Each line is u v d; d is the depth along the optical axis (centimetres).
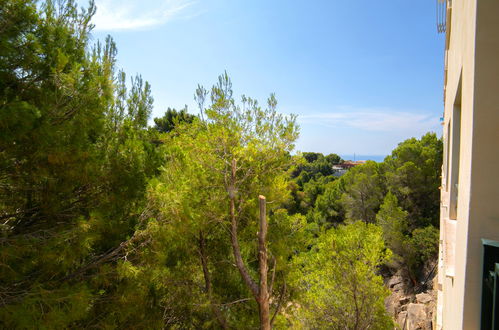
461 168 218
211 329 582
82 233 342
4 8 301
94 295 365
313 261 824
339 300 788
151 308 501
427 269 1567
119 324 426
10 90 306
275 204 602
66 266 339
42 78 329
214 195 574
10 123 272
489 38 180
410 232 1802
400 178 1977
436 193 1875
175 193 409
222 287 623
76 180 370
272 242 588
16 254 299
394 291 1662
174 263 575
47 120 311
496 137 177
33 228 366
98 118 368
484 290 176
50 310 304
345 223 2305
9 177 326
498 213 176
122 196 441
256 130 537
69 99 339
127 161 457
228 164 552
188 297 560
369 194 2203
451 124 378
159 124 1347
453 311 253
